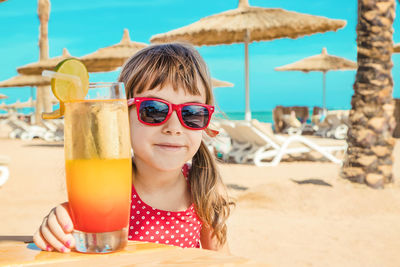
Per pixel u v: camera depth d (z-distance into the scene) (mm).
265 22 10109
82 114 940
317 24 10008
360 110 5941
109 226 947
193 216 1646
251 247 3689
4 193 6230
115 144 951
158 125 1338
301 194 5488
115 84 996
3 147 14742
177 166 1368
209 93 1564
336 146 10156
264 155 9617
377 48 5918
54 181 7348
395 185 5961
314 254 3514
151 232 1569
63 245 955
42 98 22703
